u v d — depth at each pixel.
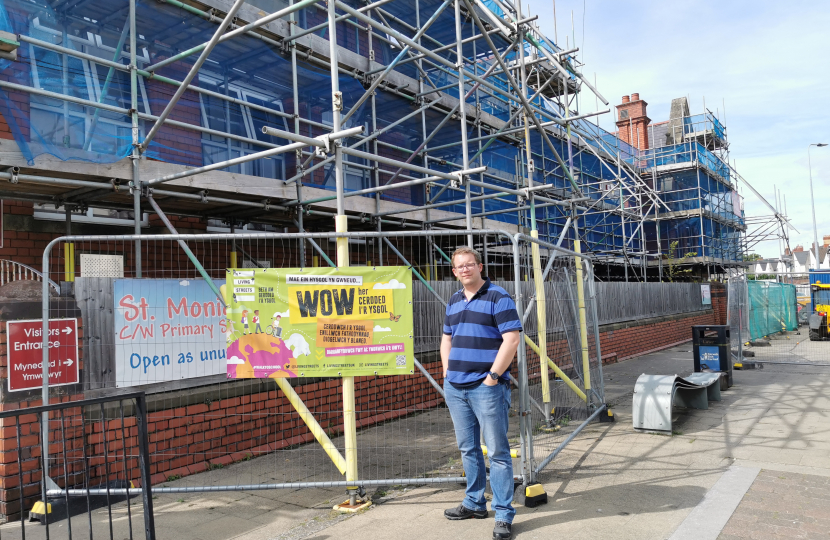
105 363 5.10
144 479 3.37
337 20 9.85
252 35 8.14
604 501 4.61
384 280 4.76
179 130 7.31
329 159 7.33
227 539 4.10
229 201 7.30
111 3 6.64
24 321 4.69
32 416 4.69
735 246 31.77
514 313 4.13
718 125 31.61
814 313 17.98
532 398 6.88
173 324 5.55
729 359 10.05
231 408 6.07
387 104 10.73
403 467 5.71
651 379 7.25
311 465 5.86
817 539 3.80
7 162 5.37
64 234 7.34
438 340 7.98
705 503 4.48
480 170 7.54
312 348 4.73
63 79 6.07
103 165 6.07
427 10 11.83
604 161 21.28
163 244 8.11
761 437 6.54
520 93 8.50
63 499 4.62
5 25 5.61
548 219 16.19
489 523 4.22
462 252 4.30
